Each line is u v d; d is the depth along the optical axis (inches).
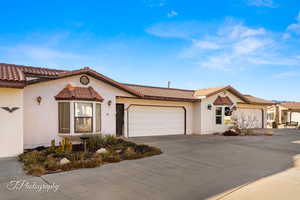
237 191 187.6
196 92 733.3
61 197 172.2
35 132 370.9
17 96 321.1
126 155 316.8
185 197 174.4
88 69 417.4
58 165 250.2
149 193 182.5
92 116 407.2
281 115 1267.2
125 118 546.3
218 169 262.7
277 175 238.7
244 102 774.5
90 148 363.3
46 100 383.2
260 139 543.5
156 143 459.2
